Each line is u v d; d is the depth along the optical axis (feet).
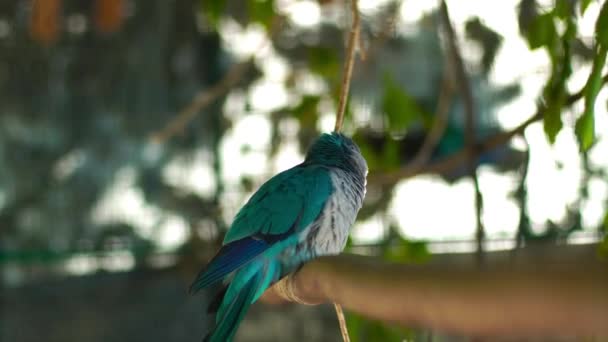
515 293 4.56
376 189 30.07
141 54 35.04
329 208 16.48
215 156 33.99
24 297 32.22
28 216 33.83
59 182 34.22
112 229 33.81
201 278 15.10
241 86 34.42
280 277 16.12
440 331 5.03
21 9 34.71
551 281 4.44
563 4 15.52
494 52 29.63
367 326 19.76
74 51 34.88
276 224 15.99
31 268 32.37
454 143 32.81
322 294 10.75
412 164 24.48
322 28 34.60
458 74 21.63
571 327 4.42
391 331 19.42
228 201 33.47
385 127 23.94
